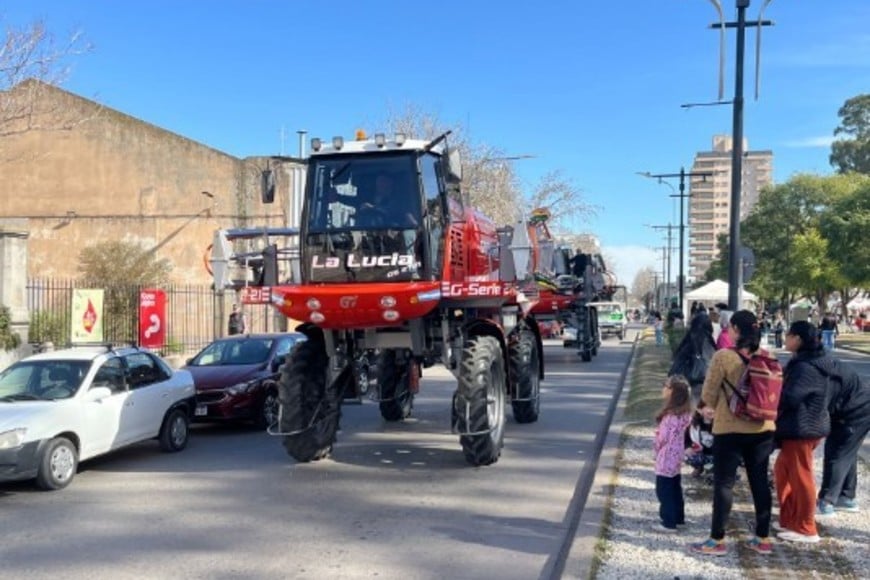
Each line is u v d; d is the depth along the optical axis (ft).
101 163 113.09
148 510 26.84
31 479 30.07
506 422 44.91
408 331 33.99
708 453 27.91
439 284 31.14
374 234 31.99
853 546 20.54
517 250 34.40
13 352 52.21
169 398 37.47
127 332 66.03
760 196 214.48
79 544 23.02
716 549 19.89
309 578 19.95
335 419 34.91
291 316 31.86
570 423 44.57
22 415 29.78
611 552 20.20
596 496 26.08
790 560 19.44
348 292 30.86
